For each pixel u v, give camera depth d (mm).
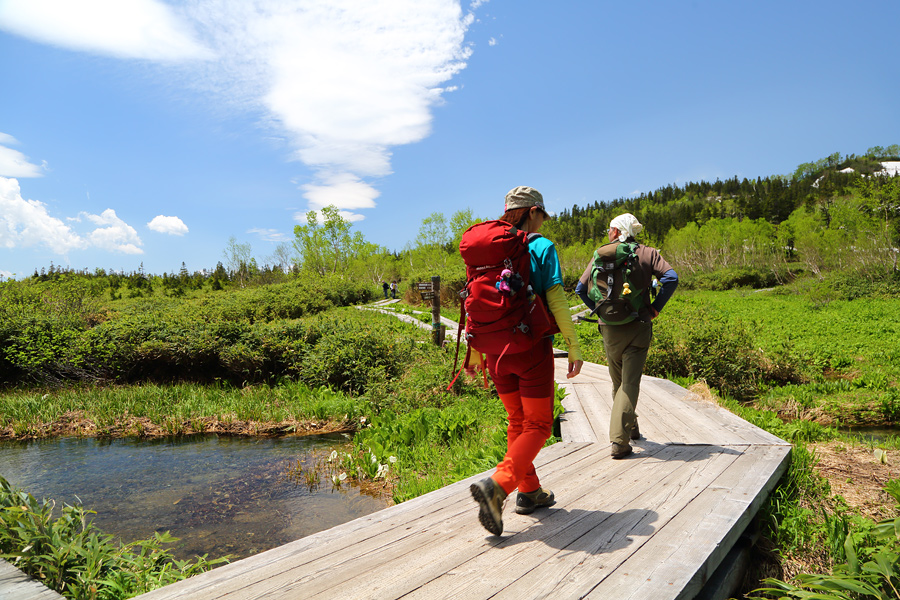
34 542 2654
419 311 26219
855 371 10461
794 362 10328
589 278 3836
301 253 54812
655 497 2982
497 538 2453
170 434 7516
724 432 4480
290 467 5848
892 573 2287
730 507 2795
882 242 36062
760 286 51406
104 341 11375
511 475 2260
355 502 4715
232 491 5078
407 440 6145
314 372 10102
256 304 24375
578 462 3768
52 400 9055
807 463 4125
